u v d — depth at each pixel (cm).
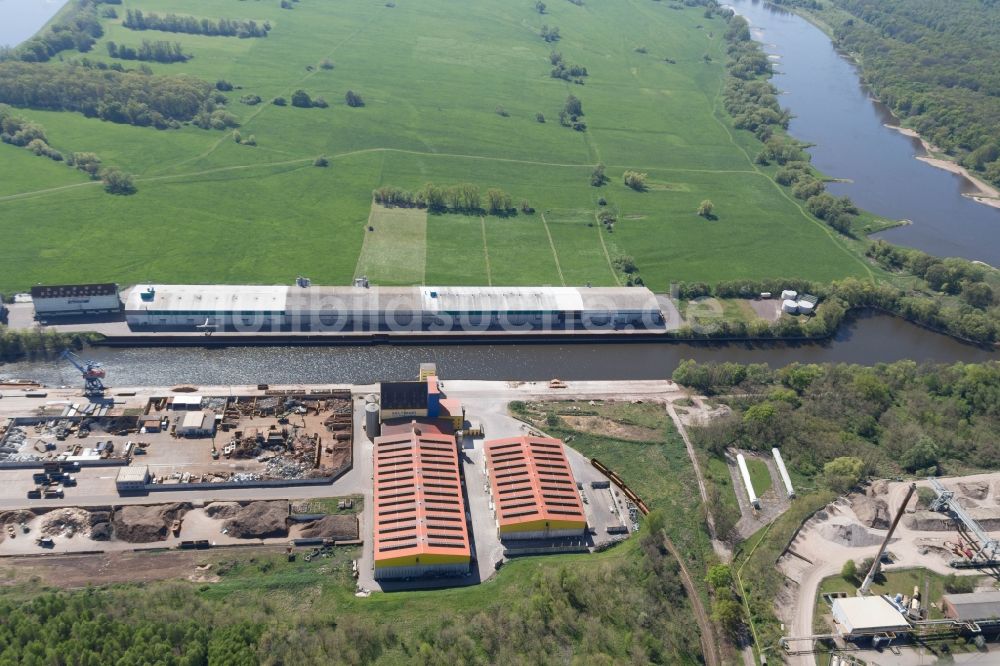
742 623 18625
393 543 19362
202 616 17050
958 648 18438
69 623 16225
